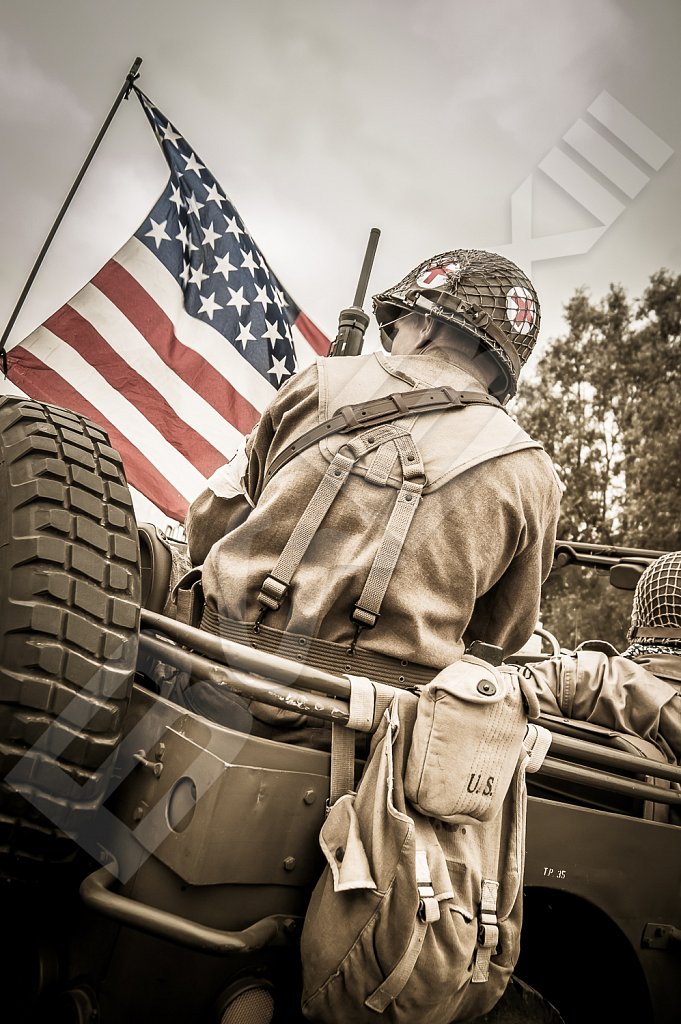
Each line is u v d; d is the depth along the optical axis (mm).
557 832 1598
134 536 1374
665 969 1767
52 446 1383
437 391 1651
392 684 1478
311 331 3895
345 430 1582
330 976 1192
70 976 1223
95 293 3615
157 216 3672
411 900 1175
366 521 1511
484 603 1741
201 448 3631
